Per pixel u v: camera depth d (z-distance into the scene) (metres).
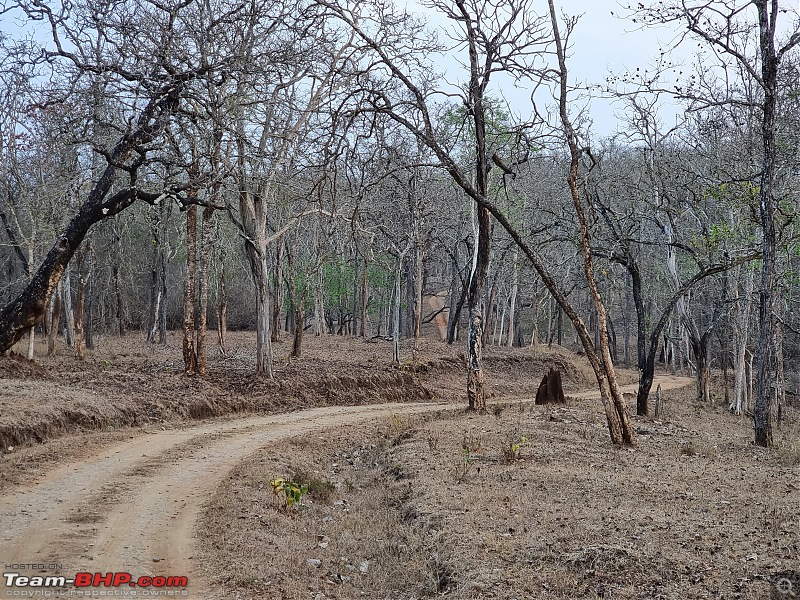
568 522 10.40
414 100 20.91
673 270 31.77
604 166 34.59
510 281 48.50
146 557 9.18
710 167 24.16
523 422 20.12
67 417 17.33
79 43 14.65
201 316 25.27
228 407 23.28
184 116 16.77
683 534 9.80
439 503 11.58
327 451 18.39
